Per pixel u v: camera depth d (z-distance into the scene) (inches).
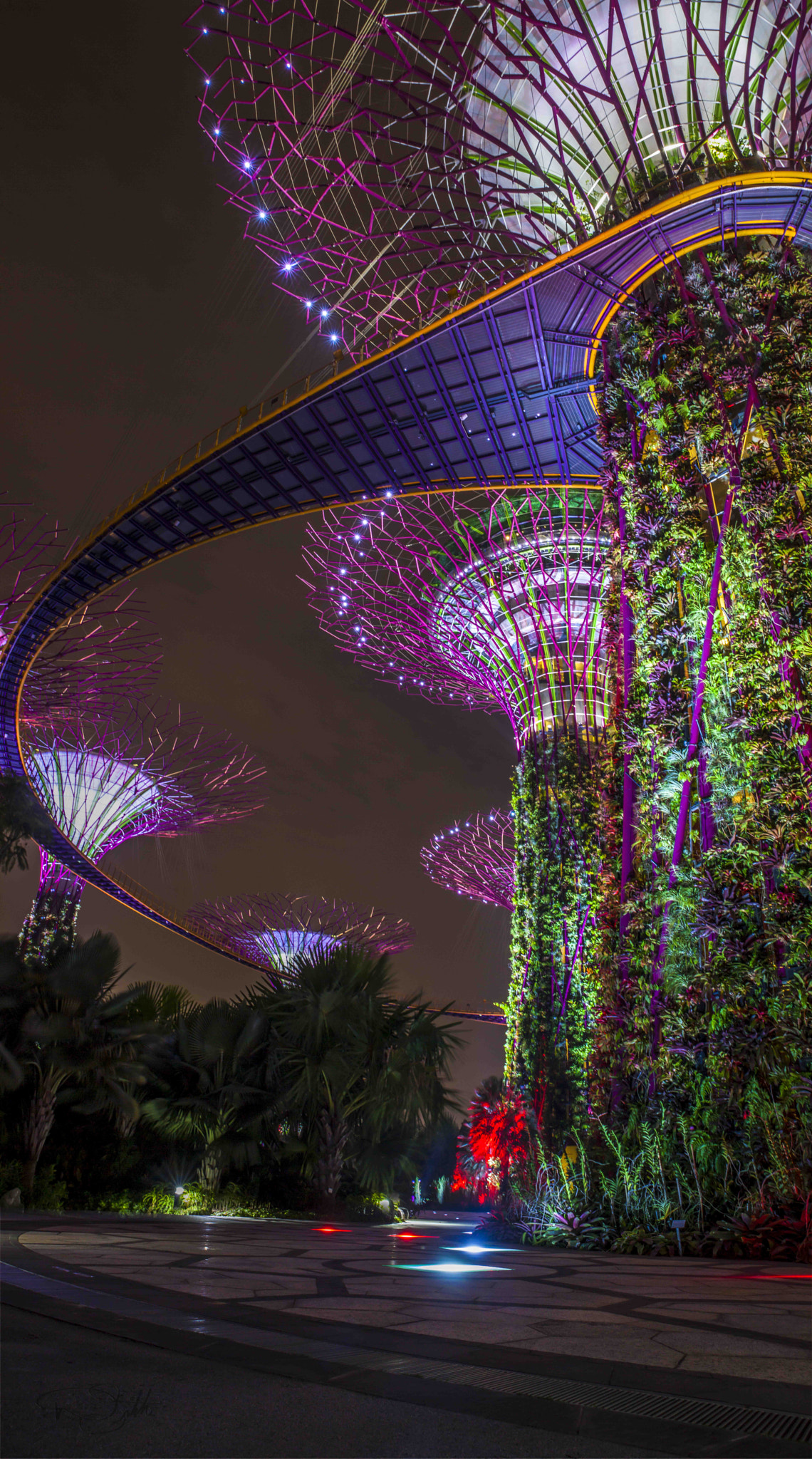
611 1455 88.3
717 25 649.6
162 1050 932.6
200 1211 842.8
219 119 602.9
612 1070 483.2
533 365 861.8
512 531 1106.1
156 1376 116.6
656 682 520.1
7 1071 784.3
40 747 1467.8
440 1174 2244.1
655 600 538.3
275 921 1504.7
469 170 645.9
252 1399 106.4
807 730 448.8
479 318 804.6
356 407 940.6
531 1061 973.2
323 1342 140.9
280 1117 907.4
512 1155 852.0
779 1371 126.1
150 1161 946.7
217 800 1577.3
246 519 1132.5
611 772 554.9
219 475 1040.8
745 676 473.4
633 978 485.1
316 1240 391.5
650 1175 415.8
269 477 1046.4
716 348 569.3
